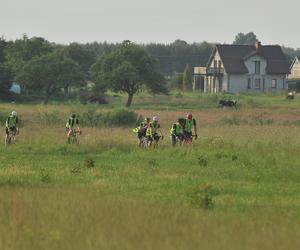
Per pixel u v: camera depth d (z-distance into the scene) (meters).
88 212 60.56
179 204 69.62
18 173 96.25
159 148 136.88
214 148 136.00
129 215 59.38
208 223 56.91
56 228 53.75
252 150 130.50
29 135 159.75
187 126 143.12
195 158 118.94
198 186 80.56
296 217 62.91
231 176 96.50
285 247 47.03
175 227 54.56
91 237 50.09
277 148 130.50
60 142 146.50
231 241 48.75
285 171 102.12
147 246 47.25
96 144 139.62
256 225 56.00
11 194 72.62
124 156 122.81
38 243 49.06
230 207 69.25
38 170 101.19
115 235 51.03
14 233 51.59
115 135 165.88
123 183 87.50
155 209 63.47
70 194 73.44
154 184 86.88
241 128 195.50
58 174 96.25
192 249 46.56
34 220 57.06
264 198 76.50
